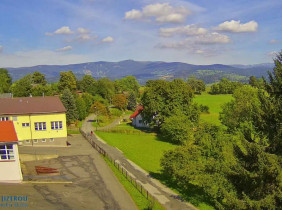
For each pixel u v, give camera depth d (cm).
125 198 2677
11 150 2825
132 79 18338
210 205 2922
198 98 15838
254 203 1911
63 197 2566
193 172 2955
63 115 4975
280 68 2148
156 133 7181
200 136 3303
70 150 4634
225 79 19762
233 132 4600
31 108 4844
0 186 2717
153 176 3725
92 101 11312
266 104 2162
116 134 7031
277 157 1945
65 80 12344
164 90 7125
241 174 2136
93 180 3119
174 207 2795
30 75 13538
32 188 2736
